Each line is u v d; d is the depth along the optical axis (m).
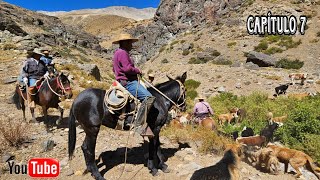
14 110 11.74
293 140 10.41
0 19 41.12
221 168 4.74
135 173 6.43
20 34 43.56
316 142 9.70
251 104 17.89
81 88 16.31
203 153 7.52
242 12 58.03
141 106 5.82
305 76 25.08
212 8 70.19
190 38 58.25
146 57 81.06
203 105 11.43
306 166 7.28
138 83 5.96
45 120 9.29
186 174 6.28
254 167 7.31
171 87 6.52
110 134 8.80
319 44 40.12
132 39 5.84
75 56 50.59
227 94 22.81
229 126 13.62
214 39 52.25
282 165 7.83
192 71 31.17
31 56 9.77
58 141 8.23
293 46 41.16
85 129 6.07
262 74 27.88
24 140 8.11
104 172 6.52
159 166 6.48
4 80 16.31
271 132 10.75
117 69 5.97
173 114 13.34
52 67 10.00
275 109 16.02
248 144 9.00
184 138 8.39
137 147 7.85
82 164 6.95
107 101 5.84
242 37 49.66
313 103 15.81
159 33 82.81
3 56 23.86
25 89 9.72
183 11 79.38
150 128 6.14
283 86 22.66
